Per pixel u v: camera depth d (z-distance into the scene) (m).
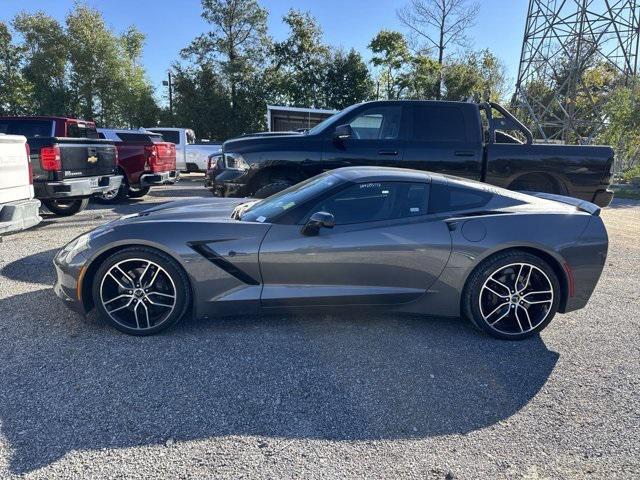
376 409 2.54
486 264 3.39
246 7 30.12
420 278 3.39
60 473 2.00
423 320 3.78
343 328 3.57
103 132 12.21
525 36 22.05
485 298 3.45
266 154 6.00
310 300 3.36
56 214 8.08
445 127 6.08
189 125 30.53
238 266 3.28
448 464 2.13
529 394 2.73
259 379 2.81
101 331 3.39
